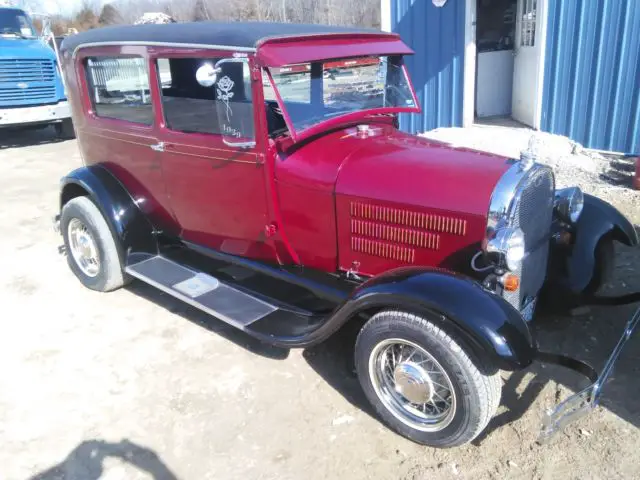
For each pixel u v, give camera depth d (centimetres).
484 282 285
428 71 874
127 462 290
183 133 374
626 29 711
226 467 285
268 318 347
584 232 370
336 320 299
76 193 472
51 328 415
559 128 802
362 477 276
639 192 611
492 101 930
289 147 341
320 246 347
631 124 743
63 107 1072
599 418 304
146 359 375
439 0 827
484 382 260
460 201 290
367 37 370
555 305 383
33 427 315
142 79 385
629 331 324
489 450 288
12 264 528
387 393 301
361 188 317
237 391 341
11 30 1064
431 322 265
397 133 381
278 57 311
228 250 405
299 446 297
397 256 319
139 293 468
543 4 755
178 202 407
